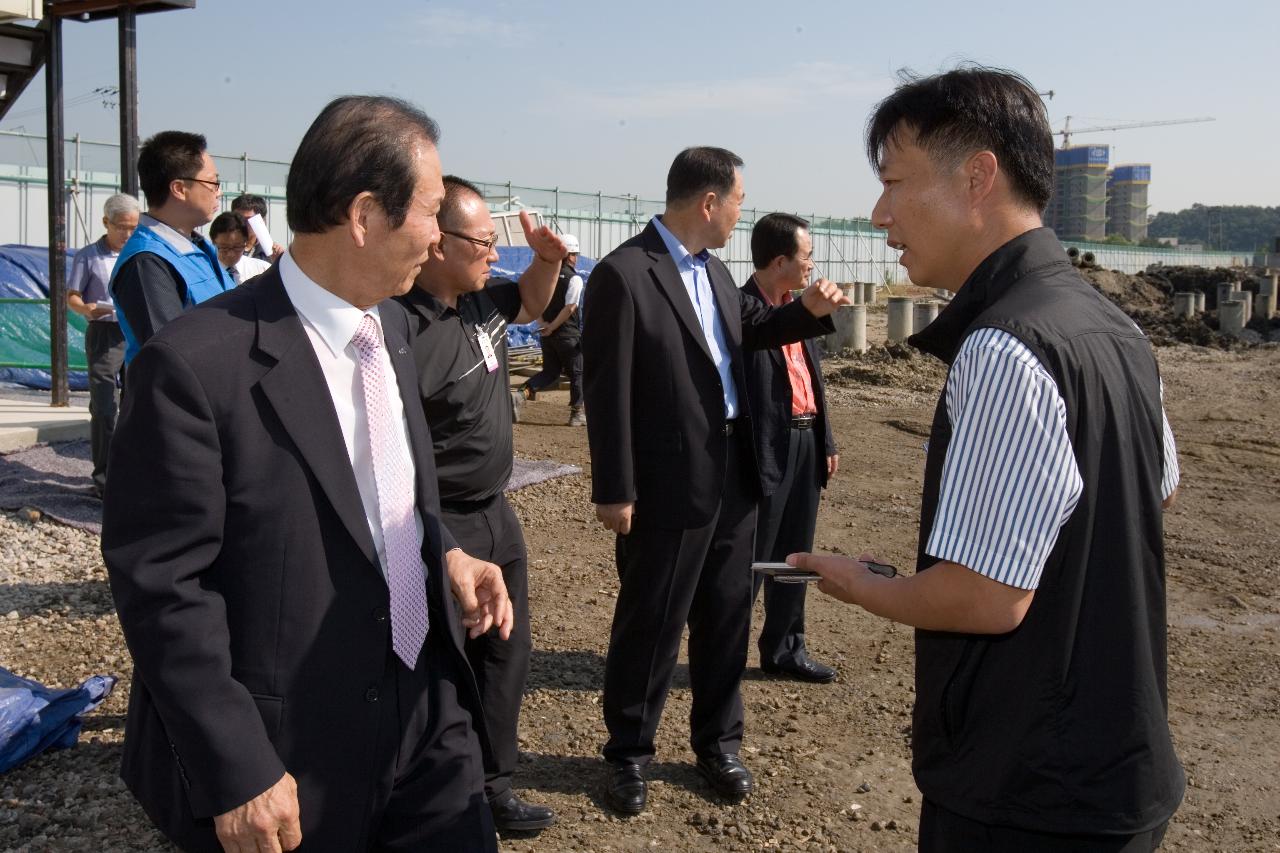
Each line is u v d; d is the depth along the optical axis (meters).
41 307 10.17
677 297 3.33
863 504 7.81
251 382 1.79
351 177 1.81
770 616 4.61
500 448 3.14
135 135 8.21
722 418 3.39
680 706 4.35
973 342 1.68
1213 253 76.88
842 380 14.34
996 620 1.62
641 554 3.41
